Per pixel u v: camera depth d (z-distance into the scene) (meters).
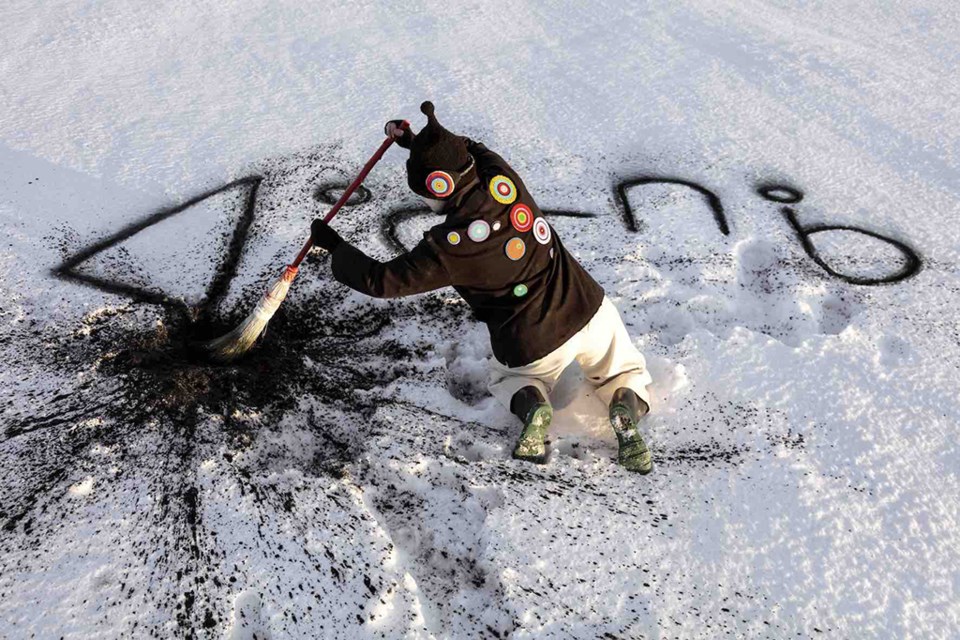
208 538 2.59
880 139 5.13
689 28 6.44
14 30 5.79
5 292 3.49
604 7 6.75
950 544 2.75
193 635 2.33
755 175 4.79
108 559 2.51
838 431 3.16
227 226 4.08
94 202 4.16
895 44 6.31
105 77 5.33
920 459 3.06
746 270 4.11
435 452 2.96
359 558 2.57
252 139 4.83
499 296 2.76
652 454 3.05
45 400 3.01
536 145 4.96
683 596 2.53
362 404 3.18
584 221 4.31
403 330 3.56
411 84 5.51
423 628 2.39
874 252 4.18
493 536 2.65
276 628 2.35
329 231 2.89
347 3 6.57
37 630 2.30
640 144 5.03
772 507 2.85
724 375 3.38
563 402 3.21
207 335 3.49
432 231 2.64
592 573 2.58
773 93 5.60
